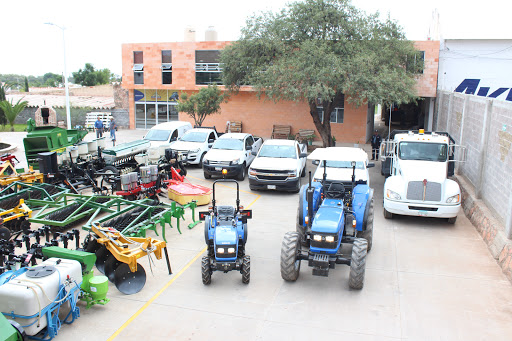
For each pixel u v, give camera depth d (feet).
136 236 30.63
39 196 40.37
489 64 78.23
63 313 21.86
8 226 33.35
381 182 55.57
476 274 28.30
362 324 22.16
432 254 31.65
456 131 58.39
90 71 271.90
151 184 41.19
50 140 46.62
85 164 49.98
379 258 30.81
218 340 20.76
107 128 102.42
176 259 30.09
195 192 43.29
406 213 38.27
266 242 33.68
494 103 39.32
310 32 69.10
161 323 22.16
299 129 92.27
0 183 40.75
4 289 19.40
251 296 25.05
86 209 35.94
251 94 94.17
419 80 79.87
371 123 95.66
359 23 66.74
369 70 63.00
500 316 23.08
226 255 25.18
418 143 43.42
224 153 55.62
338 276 27.99
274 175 48.11
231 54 74.69
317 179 41.96
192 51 93.20
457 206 37.22
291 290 25.85
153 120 104.06
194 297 24.86
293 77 62.80
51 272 20.88
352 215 28.68
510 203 30.68
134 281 25.84
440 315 23.13
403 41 69.67
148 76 97.09
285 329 21.67
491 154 39.32
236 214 27.99
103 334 21.12
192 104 80.38
